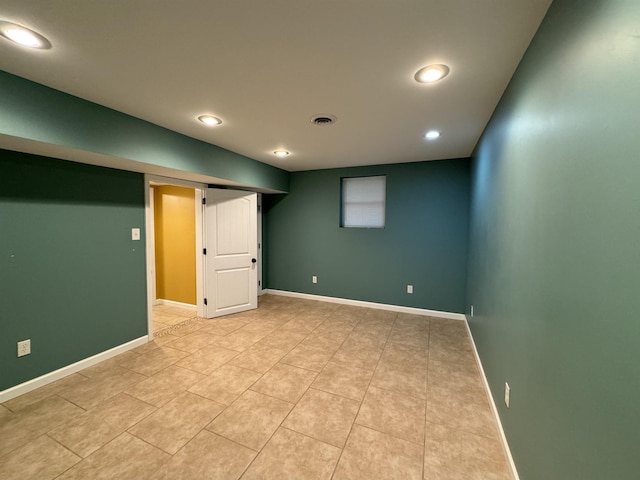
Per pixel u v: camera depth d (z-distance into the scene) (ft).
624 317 2.22
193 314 13.60
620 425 2.25
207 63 5.14
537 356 4.03
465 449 5.57
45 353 7.59
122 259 9.45
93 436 5.77
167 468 5.05
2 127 5.36
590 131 2.76
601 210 2.56
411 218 13.75
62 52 4.77
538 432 3.96
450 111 7.24
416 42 4.51
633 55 2.14
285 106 7.01
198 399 7.02
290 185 16.43
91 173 8.51
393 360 9.11
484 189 8.44
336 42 4.53
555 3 3.55
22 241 7.13
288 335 11.08
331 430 6.03
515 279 5.10
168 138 8.68
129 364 8.73
